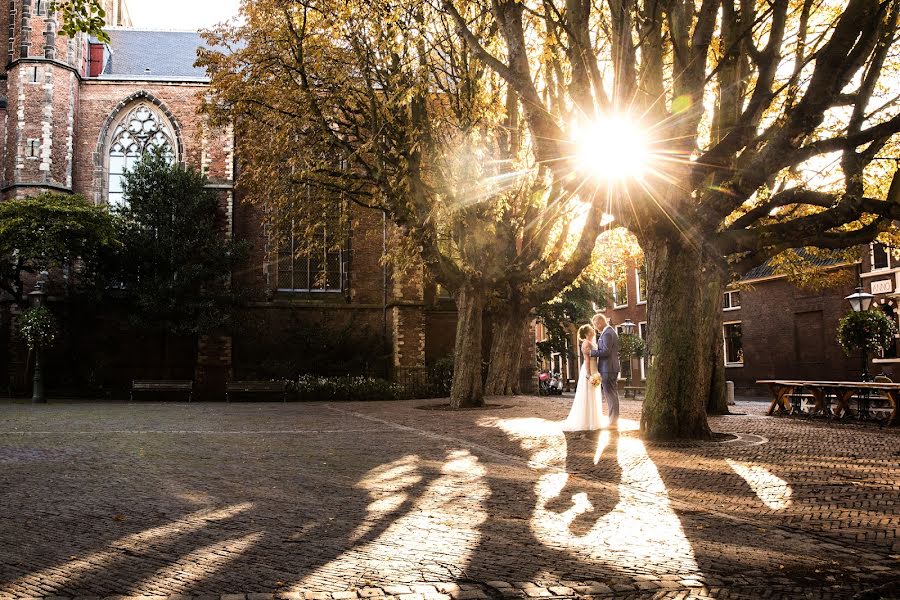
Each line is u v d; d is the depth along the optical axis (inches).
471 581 166.1
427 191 685.9
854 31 355.6
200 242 1111.6
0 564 179.6
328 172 740.7
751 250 438.0
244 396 1141.1
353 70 770.8
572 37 422.9
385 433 506.3
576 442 424.2
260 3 734.5
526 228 783.7
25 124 1167.0
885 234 620.1
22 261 1009.5
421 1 600.4
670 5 390.0
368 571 173.2
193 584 163.6
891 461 346.6
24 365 1105.4
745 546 197.6
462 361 754.8
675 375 434.9
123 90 1239.5
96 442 449.7
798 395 645.3
